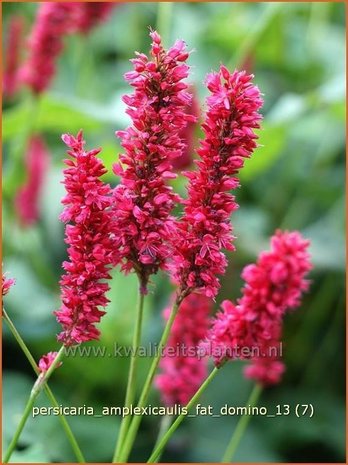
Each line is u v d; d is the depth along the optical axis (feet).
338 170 3.51
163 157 1.52
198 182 1.54
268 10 2.97
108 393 2.62
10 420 2.31
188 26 3.65
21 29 2.86
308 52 3.51
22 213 2.67
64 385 2.64
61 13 2.51
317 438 2.63
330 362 3.01
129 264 1.57
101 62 3.81
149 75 1.49
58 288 2.80
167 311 1.89
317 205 3.42
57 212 3.00
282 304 1.57
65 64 3.59
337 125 3.43
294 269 1.55
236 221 3.06
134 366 1.61
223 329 1.58
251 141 1.52
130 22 3.70
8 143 3.26
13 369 2.63
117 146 2.58
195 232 1.55
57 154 3.26
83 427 2.37
